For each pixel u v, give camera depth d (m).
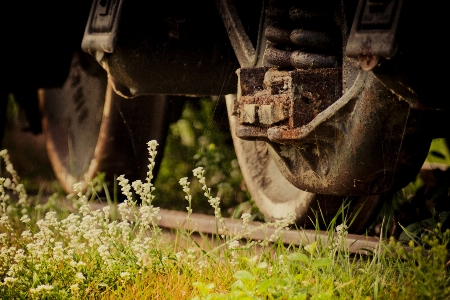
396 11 4.82
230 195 10.73
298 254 5.09
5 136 15.44
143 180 10.19
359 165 5.68
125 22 7.39
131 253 6.26
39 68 10.50
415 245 6.49
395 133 5.50
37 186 13.15
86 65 10.25
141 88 7.79
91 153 10.88
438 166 8.07
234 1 7.09
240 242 7.60
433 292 4.97
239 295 5.07
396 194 7.72
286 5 6.21
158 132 10.05
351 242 6.57
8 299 5.95
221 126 11.27
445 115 5.47
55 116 11.59
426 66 5.02
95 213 6.52
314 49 6.03
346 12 5.77
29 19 9.95
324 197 6.97
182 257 6.30
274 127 5.96
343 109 5.54
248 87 6.35
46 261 6.22
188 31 7.71
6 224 7.02
